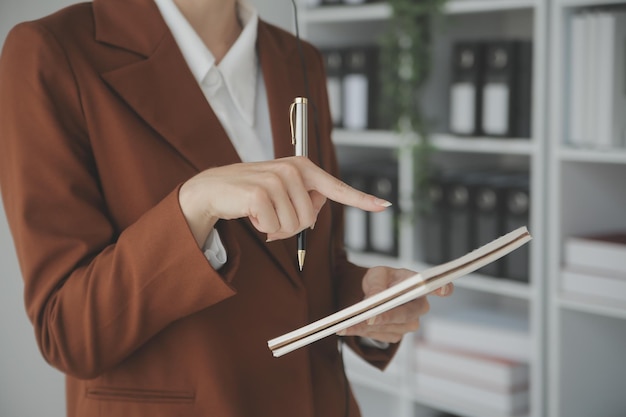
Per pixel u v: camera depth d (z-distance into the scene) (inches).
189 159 36.4
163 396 35.7
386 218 112.5
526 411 102.1
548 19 91.3
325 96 47.8
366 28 122.6
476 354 104.9
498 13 113.2
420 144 105.7
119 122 35.5
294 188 28.8
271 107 41.4
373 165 119.3
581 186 94.5
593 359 97.6
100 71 35.9
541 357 96.3
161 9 38.4
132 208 35.7
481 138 101.0
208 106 37.6
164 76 36.9
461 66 102.5
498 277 101.2
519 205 97.7
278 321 37.8
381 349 45.3
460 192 104.0
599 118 89.2
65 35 35.7
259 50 42.4
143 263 31.3
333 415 41.5
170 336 35.6
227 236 32.9
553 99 91.6
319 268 41.4
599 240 91.7
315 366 41.0
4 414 57.8
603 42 87.9
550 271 94.7
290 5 75.7
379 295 28.4
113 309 32.0
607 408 99.3
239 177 29.5
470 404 104.7
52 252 33.7
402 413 112.4
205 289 31.6
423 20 106.7
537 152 93.3
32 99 34.3
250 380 36.9
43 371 59.6
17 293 57.7
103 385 36.1
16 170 34.2
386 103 109.1
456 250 105.4
